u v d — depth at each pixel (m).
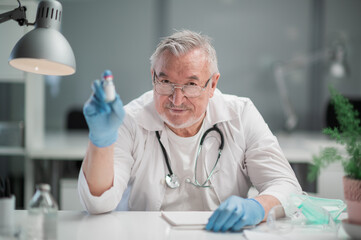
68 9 4.49
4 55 2.57
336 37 4.45
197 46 1.31
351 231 0.93
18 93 2.99
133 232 1.02
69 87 4.51
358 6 4.46
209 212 1.20
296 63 3.96
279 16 4.52
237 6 4.52
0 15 1.10
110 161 1.16
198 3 4.52
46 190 0.95
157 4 4.53
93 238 0.96
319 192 2.56
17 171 2.79
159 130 1.45
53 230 0.94
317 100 4.52
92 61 4.53
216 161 1.47
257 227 1.09
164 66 1.29
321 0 4.48
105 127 1.06
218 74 1.42
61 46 1.06
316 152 2.62
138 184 1.45
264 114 4.55
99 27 4.52
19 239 0.92
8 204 0.97
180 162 1.45
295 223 1.10
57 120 4.52
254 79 4.55
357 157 0.93
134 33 4.54
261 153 1.46
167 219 1.13
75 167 2.82
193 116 1.33
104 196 1.18
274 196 1.24
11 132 2.69
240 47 4.54
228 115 1.51
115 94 1.05
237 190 1.49
